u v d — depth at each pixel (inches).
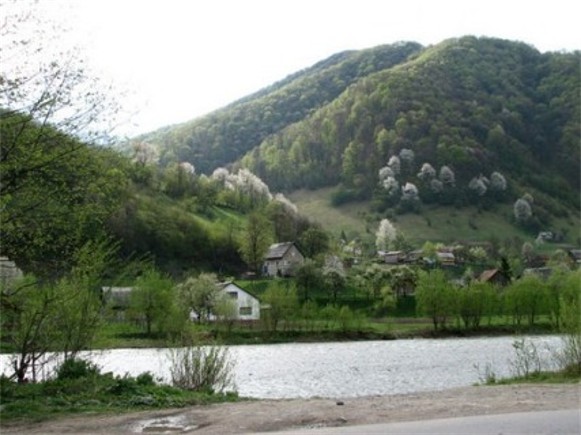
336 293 4606.3
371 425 503.2
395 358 2075.5
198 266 5285.4
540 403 577.9
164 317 2529.5
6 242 746.2
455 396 669.9
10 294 761.0
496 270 5531.5
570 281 3334.2
